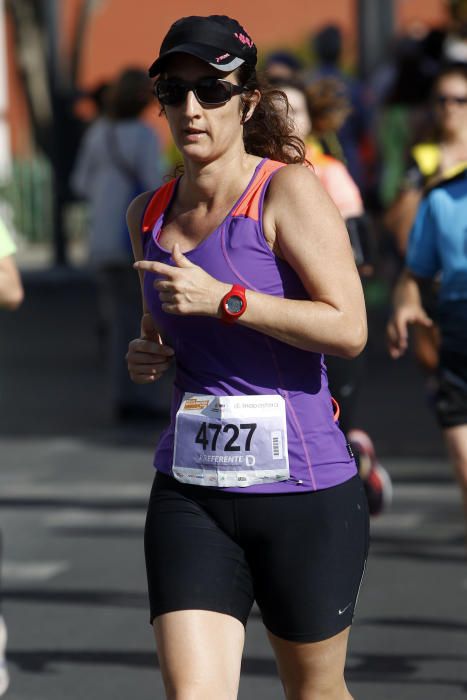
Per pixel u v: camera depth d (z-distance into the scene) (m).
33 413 24.55
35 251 54.06
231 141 8.09
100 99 25.02
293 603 8.08
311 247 7.91
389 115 26.47
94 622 13.46
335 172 13.48
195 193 8.19
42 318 37.66
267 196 8.05
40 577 14.98
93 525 17.17
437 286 12.50
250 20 74.62
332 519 8.07
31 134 65.44
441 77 14.03
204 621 7.94
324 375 8.27
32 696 11.55
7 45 65.31
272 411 8.04
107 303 26.25
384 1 44.12
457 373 11.88
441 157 14.32
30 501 18.39
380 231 27.94
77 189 22.84
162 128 47.38
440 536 16.19
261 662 12.28
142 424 23.48
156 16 72.81
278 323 7.82
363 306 7.97
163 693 11.59
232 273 8.01
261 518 8.05
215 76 7.97
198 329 8.06
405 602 13.74
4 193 54.84
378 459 20.42
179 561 8.05
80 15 56.47
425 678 11.70
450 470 19.59
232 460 8.04
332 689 8.23
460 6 26.39
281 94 8.92
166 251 8.20
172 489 8.23
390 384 26.83
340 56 30.66
